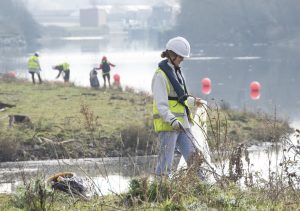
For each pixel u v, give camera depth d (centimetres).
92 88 9869
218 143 2194
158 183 2023
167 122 2362
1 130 5697
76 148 5147
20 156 5072
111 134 5544
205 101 2445
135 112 6925
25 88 9644
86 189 2331
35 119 6278
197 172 2102
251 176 2220
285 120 6681
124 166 4119
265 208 1917
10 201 2039
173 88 2384
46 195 1975
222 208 1894
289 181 2158
